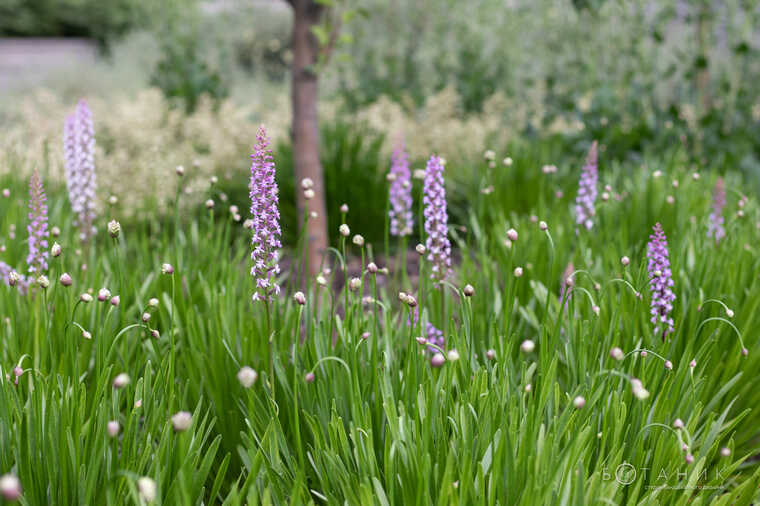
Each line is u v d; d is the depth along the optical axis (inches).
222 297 107.3
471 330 95.0
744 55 265.0
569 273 107.1
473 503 71.2
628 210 168.1
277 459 80.7
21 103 364.5
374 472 77.2
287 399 90.5
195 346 102.7
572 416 78.7
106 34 852.0
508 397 83.7
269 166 84.7
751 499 81.4
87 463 77.5
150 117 291.6
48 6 824.9
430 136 274.2
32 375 92.0
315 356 92.4
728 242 136.6
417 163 237.6
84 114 139.0
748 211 167.6
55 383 81.8
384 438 85.8
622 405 81.2
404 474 73.6
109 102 398.3
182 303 112.6
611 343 101.3
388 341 98.1
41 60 641.6
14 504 70.7
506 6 351.3
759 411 105.3
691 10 264.4
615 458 77.7
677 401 93.1
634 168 227.0
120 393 92.0
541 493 68.1
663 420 87.4
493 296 124.1
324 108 327.3
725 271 121.9
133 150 271.9
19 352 102.3
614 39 285.6
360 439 77.7
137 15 500.7
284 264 196.1
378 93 376.5
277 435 82.6
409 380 84.6
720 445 104.3
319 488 86.6
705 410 99.0
